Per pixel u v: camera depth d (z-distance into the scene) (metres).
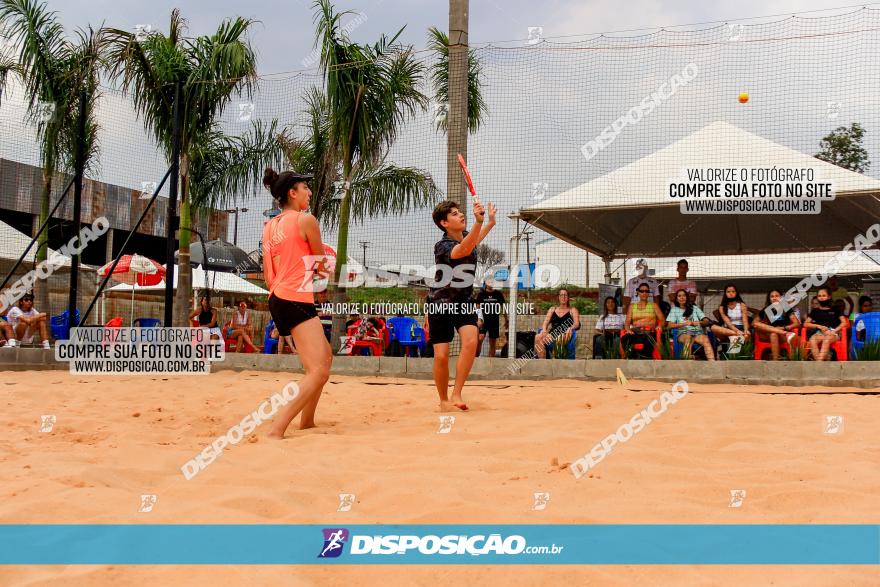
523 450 3.84
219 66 10.79
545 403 6.03
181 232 10.97
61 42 10.91
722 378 7.91
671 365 8.08
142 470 3.25
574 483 3.06
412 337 10.60
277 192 4.66
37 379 8.11
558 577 1.99
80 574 1.95
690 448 3.91
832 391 7.18
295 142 12.34
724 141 10.70
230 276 16.27
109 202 17.45
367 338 10.20
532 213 11.14
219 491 2.89
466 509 2.62
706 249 15.16
